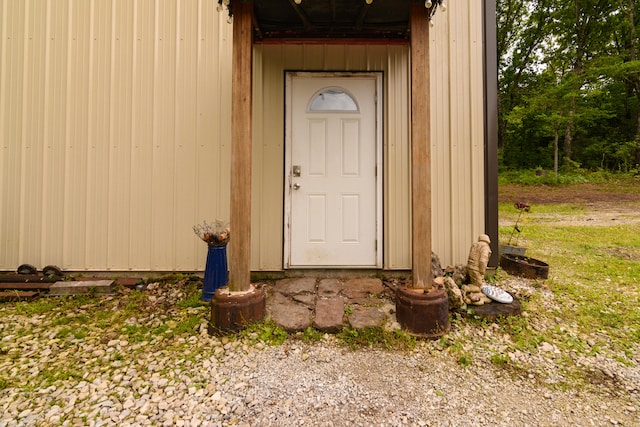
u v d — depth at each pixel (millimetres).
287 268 3453
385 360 2102
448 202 3492
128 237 3441
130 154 3441
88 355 2148
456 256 3490
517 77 19609
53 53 3434
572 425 1576
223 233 2961
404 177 3477
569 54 16922
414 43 2465
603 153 15422
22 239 3412
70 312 2791
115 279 3367
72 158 3430
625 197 10383
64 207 3426
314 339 2330
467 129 3494
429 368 2023
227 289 2523
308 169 3463
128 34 3443
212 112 3449
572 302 2934
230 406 1677
